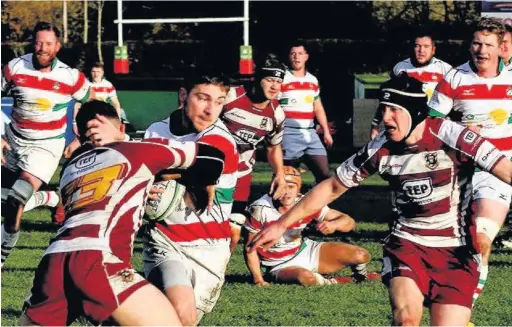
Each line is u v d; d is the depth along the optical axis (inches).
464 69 554.6
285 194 599.8
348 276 625.6
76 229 339.3
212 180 362.0
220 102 400.5
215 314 513.3
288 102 863.7
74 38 2025.1
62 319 338.0
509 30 573.9
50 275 336.2
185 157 356.2
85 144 357.1
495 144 553.9
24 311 341.4
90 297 332.2
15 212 576.7
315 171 871.7
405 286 369.4
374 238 786.2
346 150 1428.4
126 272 336.2
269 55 608.7
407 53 1713.8
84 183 343.3
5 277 613.3
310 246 615.5
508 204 520.1
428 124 372.5
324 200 382.9
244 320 501.7
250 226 597.3
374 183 1179.3
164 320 333.7
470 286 374.3
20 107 685.3
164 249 396.2
